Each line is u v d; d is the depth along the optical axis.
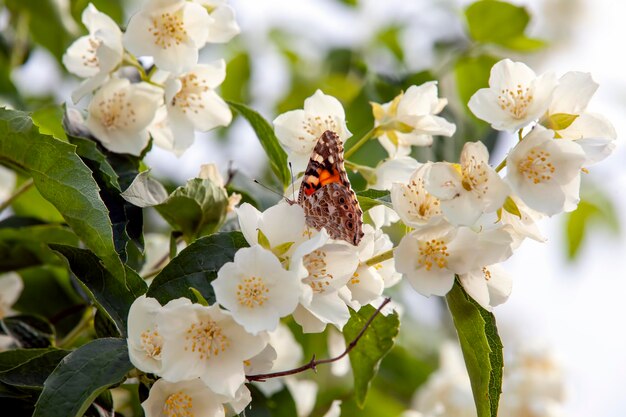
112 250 0.79
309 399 0.98
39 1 1.01
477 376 0.81
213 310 0.76
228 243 0.79
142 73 0.87
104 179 0.83
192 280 0.79
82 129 0.87
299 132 0.85
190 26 0.86
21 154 0.80
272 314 0.77
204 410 0.78
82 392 0.76
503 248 0.79
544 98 0.80
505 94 0.81
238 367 0.77
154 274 0.88
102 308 0.79
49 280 0.94
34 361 0.79
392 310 0.84
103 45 0.86
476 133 1.03
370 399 1.02
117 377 0.76
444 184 0.79
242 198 0.91
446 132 0.86
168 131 0.89
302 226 0.79
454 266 0.80
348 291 0.79
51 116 0.91
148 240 0.95
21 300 0.94
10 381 0.78
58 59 1.03
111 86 0.87
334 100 0.85
